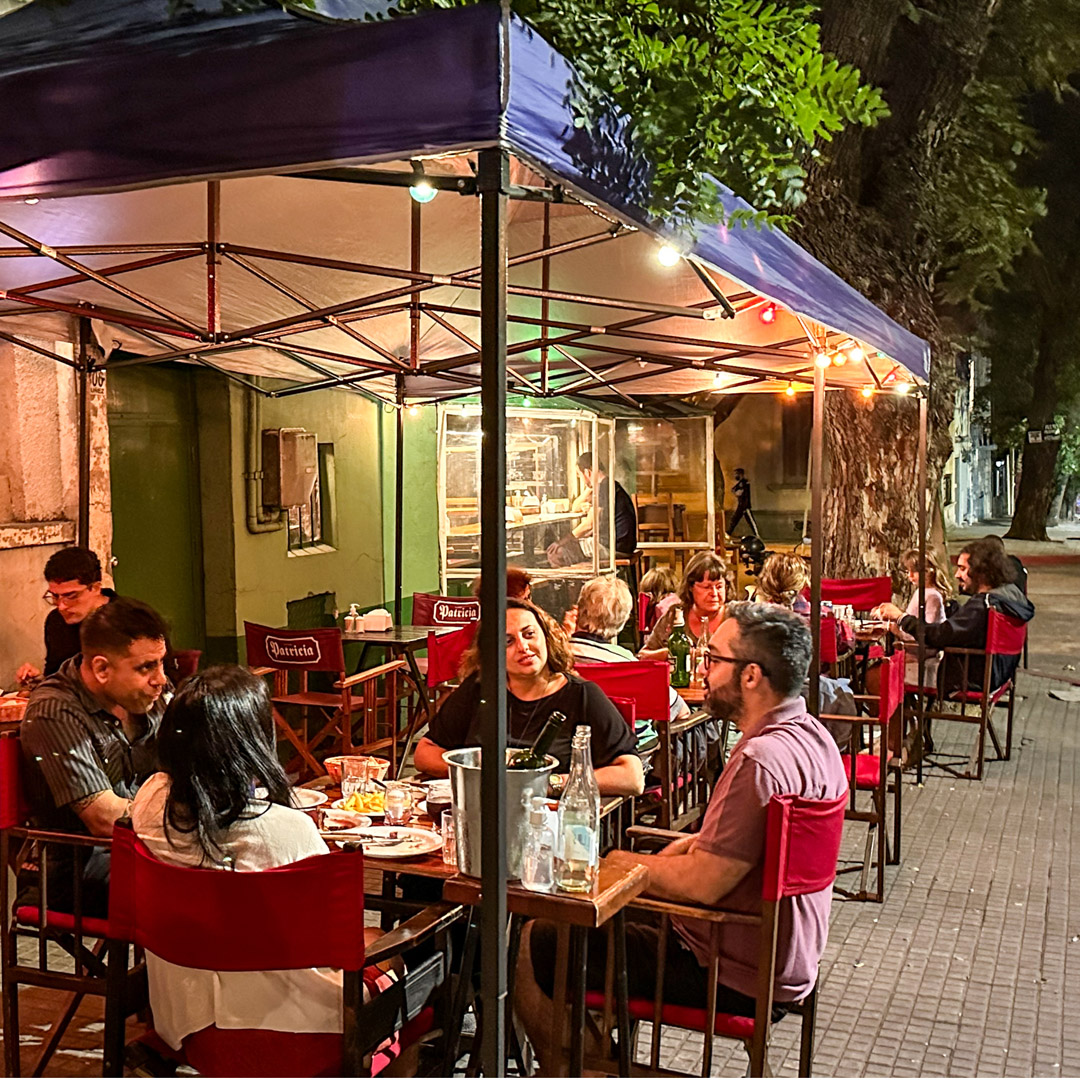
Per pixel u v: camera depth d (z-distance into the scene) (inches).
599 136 120.9
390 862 141.3
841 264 565.3
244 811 122.9
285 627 387.5
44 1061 158.2
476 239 249.3
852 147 595.2
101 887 158.6
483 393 109.0
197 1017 121.3
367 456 439.8
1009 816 317.1
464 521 443.2
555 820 120.6
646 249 262.1
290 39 108.1
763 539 780.0
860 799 334.0
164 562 346.6
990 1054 182.1
